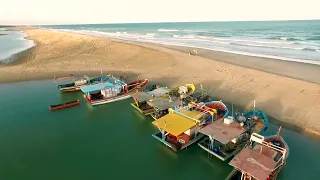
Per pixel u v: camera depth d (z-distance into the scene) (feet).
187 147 74.23
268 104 98.99
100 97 115.75
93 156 72.49
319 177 59.62
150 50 222.07
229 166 65.77
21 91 129.90
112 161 69.82
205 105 90.38
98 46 243.60
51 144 79.36
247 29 447.42
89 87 116.47
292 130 80.12
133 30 556.92
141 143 79.71
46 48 240.53
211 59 183.32
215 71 151.23
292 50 207.10
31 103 114.11
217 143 72.79
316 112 89.20
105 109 108.06
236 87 120.78
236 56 191.93
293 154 68.39
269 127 82.33
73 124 94.02
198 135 76.89
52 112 104.68
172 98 101.60
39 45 265.54
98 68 170.81
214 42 278.67
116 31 531.91
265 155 56.85
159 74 153.28
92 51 222.89
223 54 202.28
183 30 497.87
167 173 64.49
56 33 414.62
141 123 94.63
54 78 150.41
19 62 186.60
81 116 101.19
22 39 365.20
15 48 261.85
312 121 83.56
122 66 174.70
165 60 186.80
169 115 81.56
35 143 79.92
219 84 127.24
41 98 120.57
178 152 72.95
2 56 209.97
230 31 420.77
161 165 67.82
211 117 81.51
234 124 72.33
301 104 96.48
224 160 66.33
